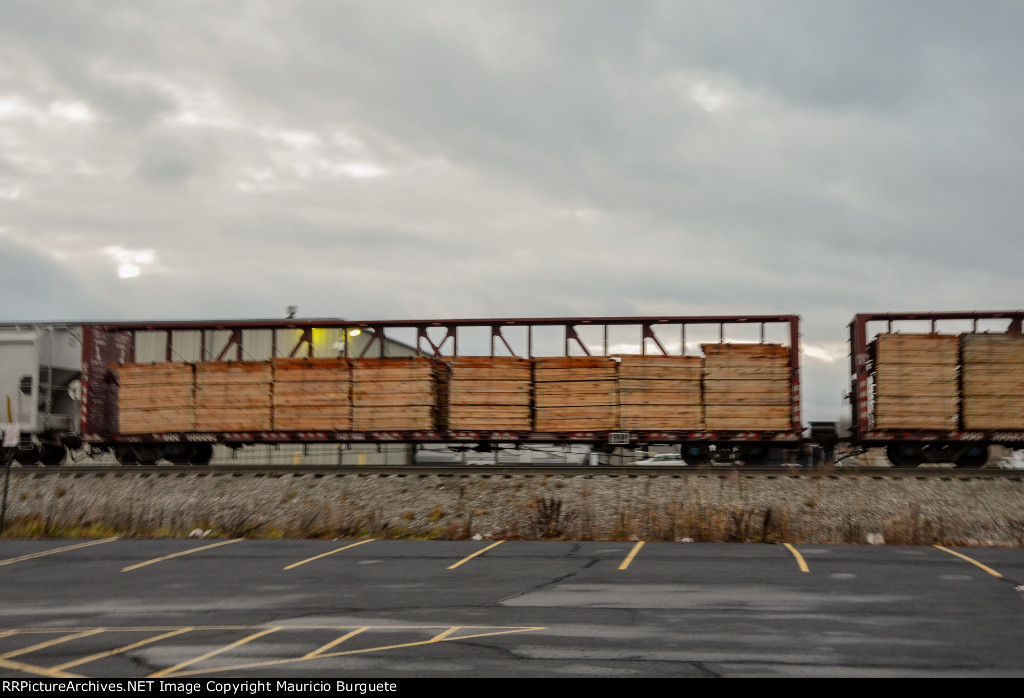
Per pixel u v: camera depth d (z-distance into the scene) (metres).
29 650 11.45
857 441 26.94
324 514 22.80
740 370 27.05
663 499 22.64
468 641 11.50
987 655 10.63
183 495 24.69
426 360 27.97
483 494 23.44
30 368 30.55
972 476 23.11
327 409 28.39
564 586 15.04
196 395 29.33
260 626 12.55
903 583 15.06
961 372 26.09
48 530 22.41
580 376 27.25
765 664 10.31
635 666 10.27
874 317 26.80
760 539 20.27
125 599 14.56
